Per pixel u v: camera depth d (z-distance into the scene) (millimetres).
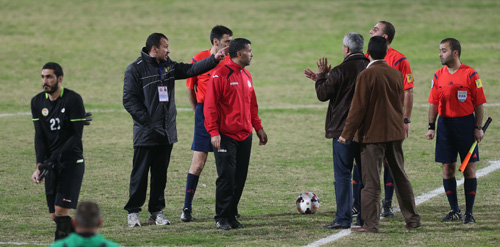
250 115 26234
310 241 23328
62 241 13531
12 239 23953
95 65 79250
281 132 49125
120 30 97625
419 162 38531
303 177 35281
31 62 79875
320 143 45000
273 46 89750
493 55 83500
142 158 26109
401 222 26297
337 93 24578
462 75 26094
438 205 29062
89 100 63000
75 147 22234
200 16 106562
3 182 34125
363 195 24469
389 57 27812
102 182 34219
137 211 26375
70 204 22047
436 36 94750
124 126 51594
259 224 26172
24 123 52469
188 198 27094
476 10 110750
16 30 96125
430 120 27328
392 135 23875
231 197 25422
